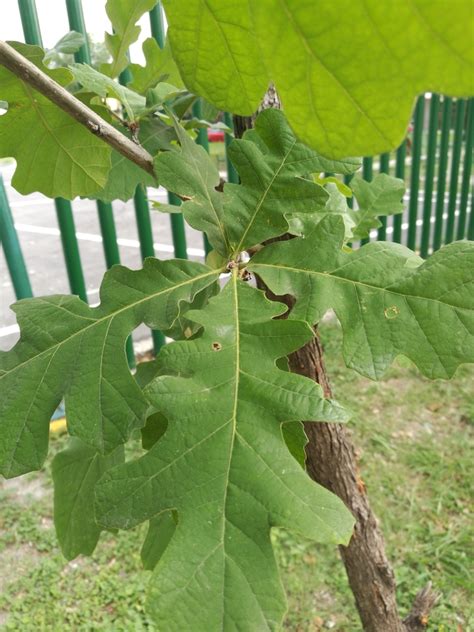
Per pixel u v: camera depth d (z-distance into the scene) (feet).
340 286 0.93
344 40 0.40
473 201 5.66
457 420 3.58
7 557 2.70
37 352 0.90
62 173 1.33
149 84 1.52
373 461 3.22
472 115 5.16
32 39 2.50
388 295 0.90
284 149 1.04
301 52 0.42
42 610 2.45
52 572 2.62
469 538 2.71
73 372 0.88
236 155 1.04
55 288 5.76
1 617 2.44
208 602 0.64
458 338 0.84
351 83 0.42
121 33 1.37
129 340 3.46
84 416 0.84
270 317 0.88
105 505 0.74
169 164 1.02
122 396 0.85
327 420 0.77
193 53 0.52
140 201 3.20
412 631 1.85
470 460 3.21
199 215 1.00
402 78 0.41
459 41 0.38
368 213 1.45
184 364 0.84
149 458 0.76
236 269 0.98
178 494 0.73
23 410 0.86
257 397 0.80
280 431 0.77
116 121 1.30
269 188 1.02
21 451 0.84
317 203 1.01
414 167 4.79
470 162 5.35
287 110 0.46
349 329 0.89
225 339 0.86
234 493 0.72
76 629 2.38
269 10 0.41
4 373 0.89
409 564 2.63
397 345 0.86
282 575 2.61
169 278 0.96
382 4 0.37
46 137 1.24
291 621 2.42
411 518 2.85
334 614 2.45
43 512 2.93
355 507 1.52
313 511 0.70
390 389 3.89
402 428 3.50
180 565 0.66
